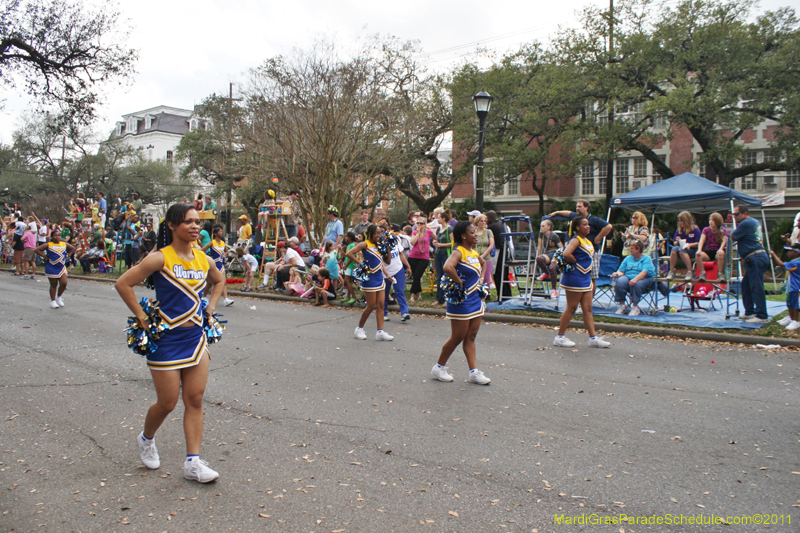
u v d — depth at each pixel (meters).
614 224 24.88
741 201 12.67
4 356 7.67
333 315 11.34
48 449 4.46
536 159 28.53
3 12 15.20
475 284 6.17
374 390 6.00
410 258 12.09
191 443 3.86
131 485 3.81
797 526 3.25
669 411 5.26
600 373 6.65
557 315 10.11
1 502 3.59
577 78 25.94
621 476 3.90
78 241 22.64
